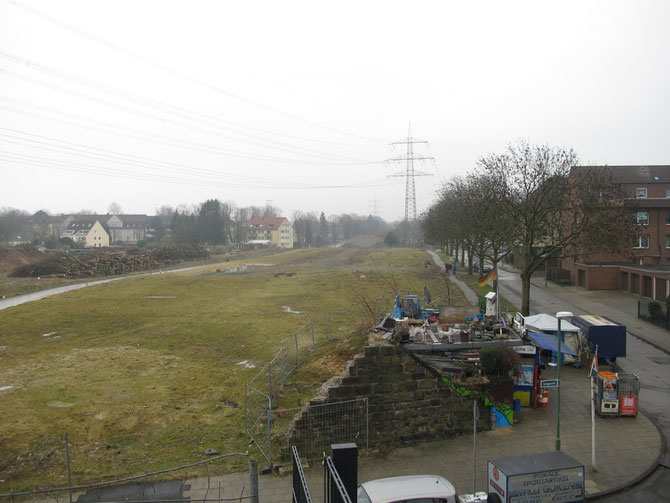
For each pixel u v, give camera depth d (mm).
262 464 13828
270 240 170125
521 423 16688
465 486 12820
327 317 34625
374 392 14984
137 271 76500
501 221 40969
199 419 17078
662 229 50656
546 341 20922
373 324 24062
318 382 20344
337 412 14609
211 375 22203
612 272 48531
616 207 34969
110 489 12508
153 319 35500
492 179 40062
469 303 40781
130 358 25203
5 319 36188
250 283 56062
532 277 61562
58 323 34562
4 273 67000
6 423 16766
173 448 14867
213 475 13227
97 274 69062
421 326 18375
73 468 13617
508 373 16297
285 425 16172
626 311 37562
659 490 12891
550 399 18969
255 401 18641
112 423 16766
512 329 18422
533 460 11250
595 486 12898
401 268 74125
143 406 18281
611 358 23828
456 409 15781
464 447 15023
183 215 140750
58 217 175250
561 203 34531
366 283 54938
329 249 127938
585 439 15578
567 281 53281
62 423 16734
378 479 12016
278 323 33125
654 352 26016
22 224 157375
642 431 16156
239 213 179875
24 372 22844
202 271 71250
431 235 74625
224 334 30438
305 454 14219
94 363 24297
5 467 13750
